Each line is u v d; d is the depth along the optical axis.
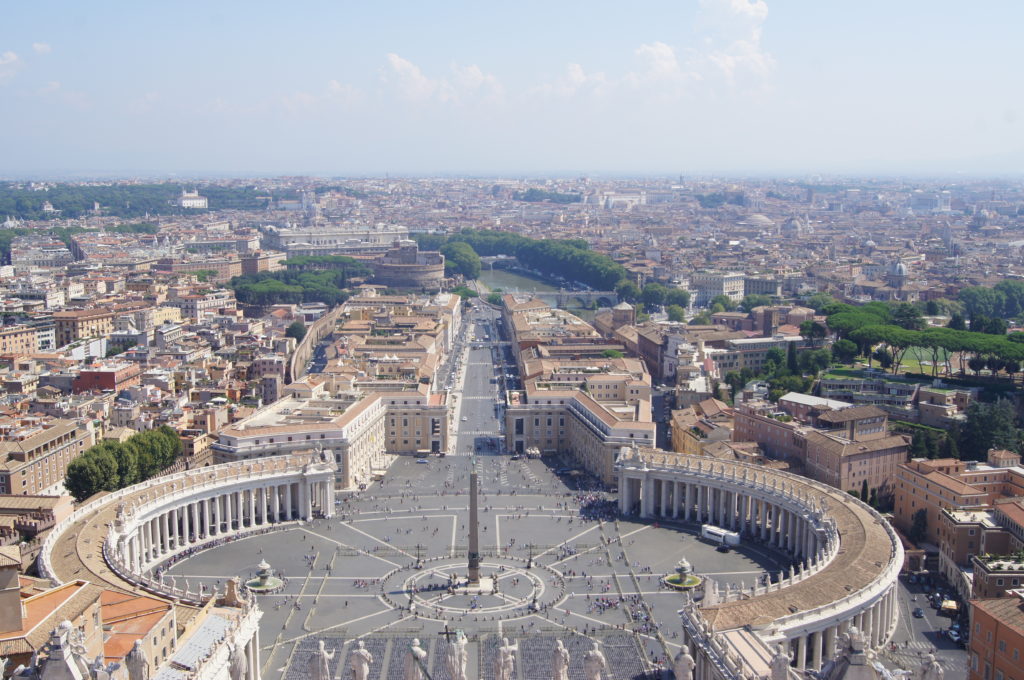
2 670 148.62
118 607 193.50
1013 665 196.75
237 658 184.12
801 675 176.12
